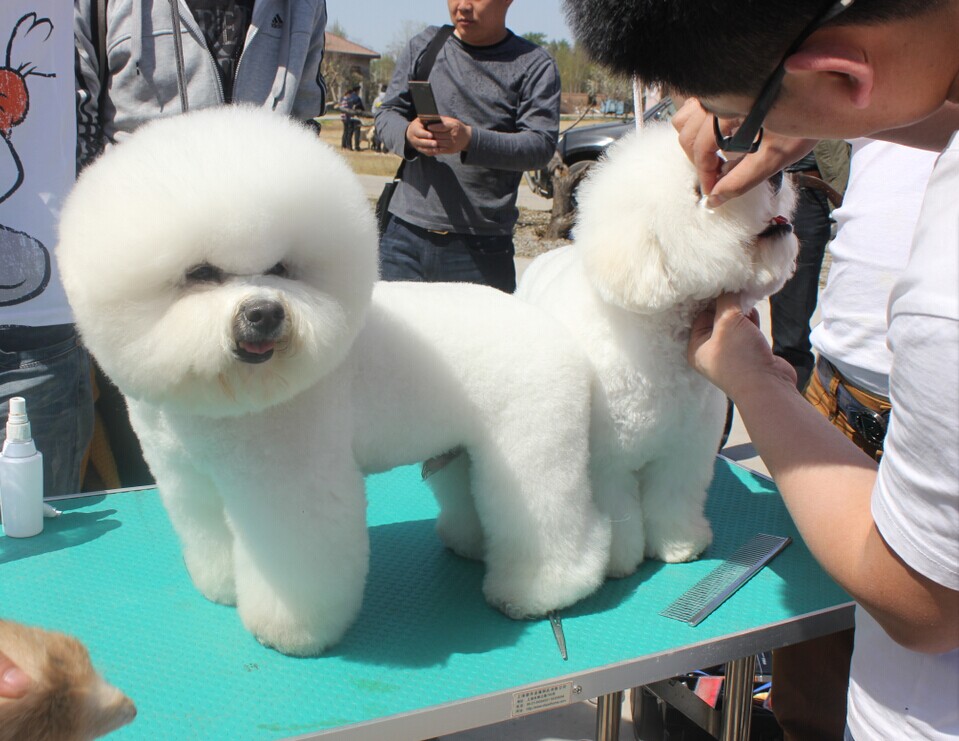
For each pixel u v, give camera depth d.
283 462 1.47
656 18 0.83
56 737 0.74
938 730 0.97
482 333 1.70
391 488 2.44
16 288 2.17
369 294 1.43
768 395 1.09
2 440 2.22
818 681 2.07
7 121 2.09
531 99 3.16
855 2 0.74
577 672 1.55
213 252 1.27
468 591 1.88
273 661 1.57
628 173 1.74
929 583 0.80
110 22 2.53
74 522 2.07
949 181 0.78
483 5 3.06
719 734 1.92
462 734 2.42
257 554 1.54
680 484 2.04
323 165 1.38
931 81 0.79
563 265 2.15
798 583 1.95
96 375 2.96
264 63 2.68
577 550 1.79
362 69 41.22
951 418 0.72
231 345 1.24
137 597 1.76
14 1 2.05
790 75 0.80
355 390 1.59
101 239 1.25
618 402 1.85
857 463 0.98
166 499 1.67
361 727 1.38
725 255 1.64
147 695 1.46
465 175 3.16
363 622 1.73
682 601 1.86
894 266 1.78
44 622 1.66
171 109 2.59
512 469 1.72
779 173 1.74
